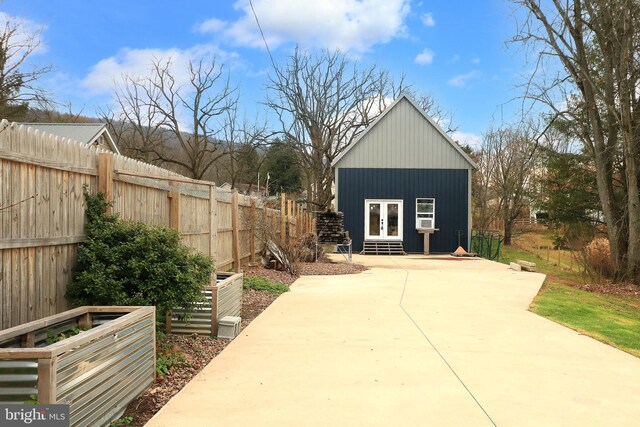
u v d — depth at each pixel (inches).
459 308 361.7
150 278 204.7
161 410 158.4
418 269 678.5
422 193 1048.8
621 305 471.5
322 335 268.1
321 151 1727.4
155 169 281.7
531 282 538.6
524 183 1497.3
